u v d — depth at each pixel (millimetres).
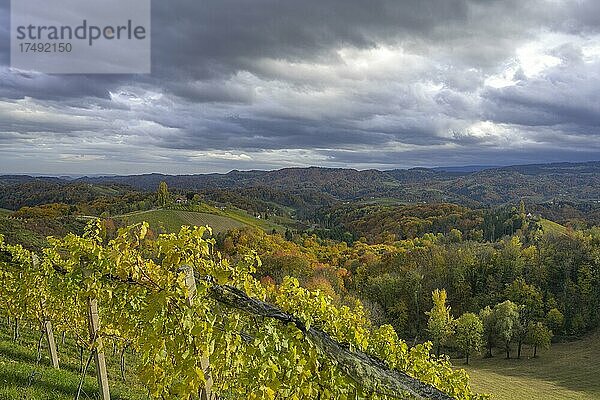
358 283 63375
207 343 4352
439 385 7844
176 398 5082
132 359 12797
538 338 48719
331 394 4578
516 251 62938
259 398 4395
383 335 7297
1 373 8008
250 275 6703
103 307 6965
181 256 5086
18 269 10102
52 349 10102
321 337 4730
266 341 4387
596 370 44000
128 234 5312
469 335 48250
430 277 62719
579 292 56625
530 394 37219
